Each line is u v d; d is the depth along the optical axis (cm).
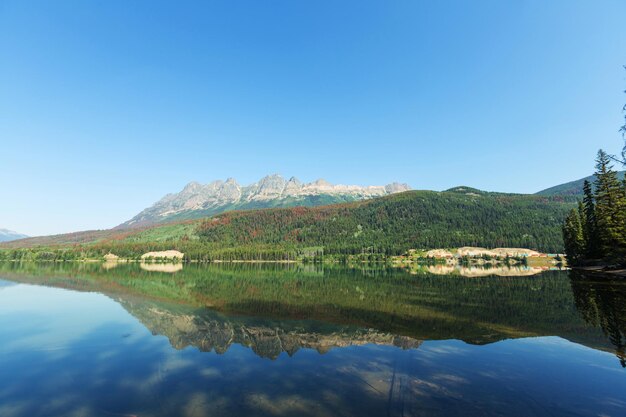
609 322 2331
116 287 5012
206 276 7788
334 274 8862
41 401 1191
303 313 2889
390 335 2095
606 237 5759
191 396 1202
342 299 3762
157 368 1512
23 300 3647
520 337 1995
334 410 1062
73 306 3256
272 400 1148
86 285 5256
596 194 6147
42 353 1758
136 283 5706
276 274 8894
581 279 5444
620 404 1095
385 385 1269
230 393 1218
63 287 4931
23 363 1603
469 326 2317
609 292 3759
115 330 2269
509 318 2564
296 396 1179
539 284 5131
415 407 1073
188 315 2806
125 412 1095
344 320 2580
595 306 2944
